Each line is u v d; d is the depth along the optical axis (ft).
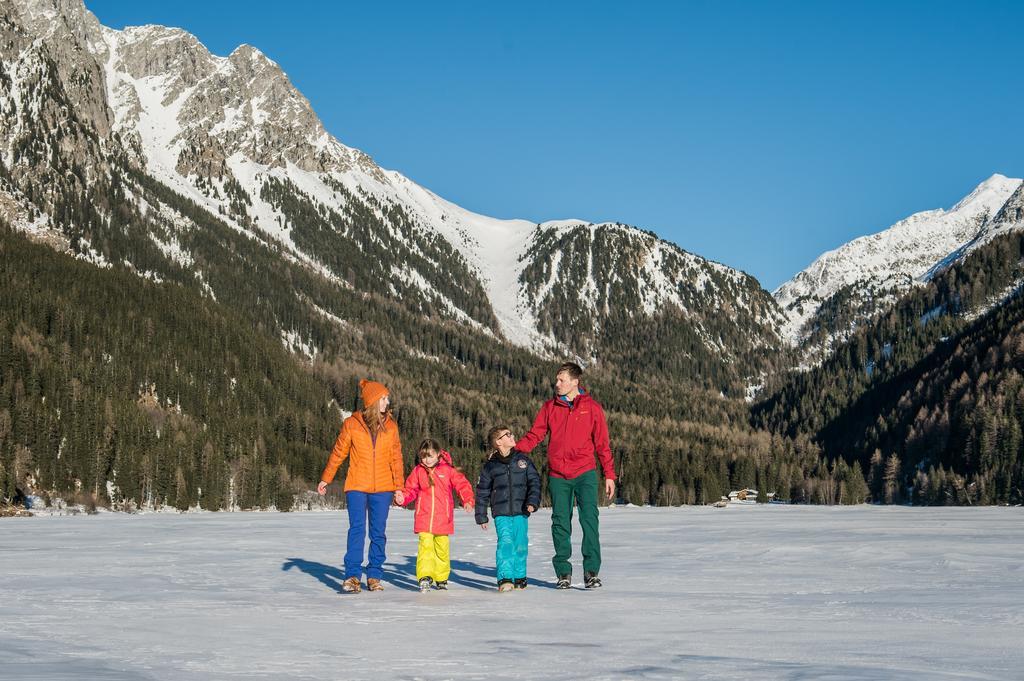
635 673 19.43
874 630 26.58
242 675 18.95
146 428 444.55
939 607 31.14
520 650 22.88
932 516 196.44
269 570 48.24
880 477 574.15
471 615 30.09
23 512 336.70
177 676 18.70
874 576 43.11
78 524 153.28
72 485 378.12
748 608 31.94
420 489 39.27
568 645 23.79
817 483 565.12
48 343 527.40
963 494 481.05
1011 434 481.46
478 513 39.22
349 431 38.88
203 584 40.24
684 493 549.13
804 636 25.43
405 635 25.55
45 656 21.21
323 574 46.16
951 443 535.19
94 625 26.94
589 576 39.99
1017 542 70.23
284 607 32.04
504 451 40.01
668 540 80.94
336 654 22.15
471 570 50.42
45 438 388.57
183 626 27.04
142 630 26.04
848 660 21.38
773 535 88.74
